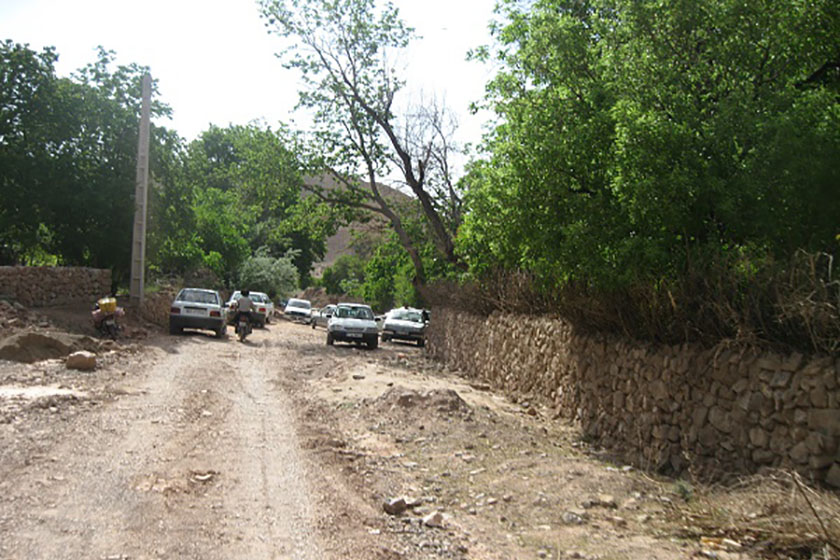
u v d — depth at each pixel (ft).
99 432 27.40
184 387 41.27
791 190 25.03
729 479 23.66
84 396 34.65
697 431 26.48
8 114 76.74
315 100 96.84
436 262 100.63
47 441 25.18
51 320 64.95
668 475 27.32
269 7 92.73
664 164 26.48
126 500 19.21
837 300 20.29
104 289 87.45
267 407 37.27
